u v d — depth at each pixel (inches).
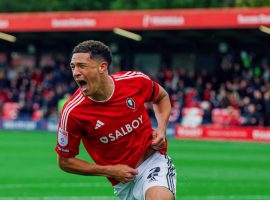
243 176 1518.2
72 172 661.3
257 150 2143.2
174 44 3075.8
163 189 647.8
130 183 679.1
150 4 3742.6
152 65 3147.1
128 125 656.4
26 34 3191.4
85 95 634.8
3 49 3454.7
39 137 2630.4
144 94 669.3
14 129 3058.6
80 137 657.0
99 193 1250.0
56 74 3225.9
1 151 2081.7
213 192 1273.4
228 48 2930.6
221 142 2455.7
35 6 4138.8
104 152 667.4
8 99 3203.7
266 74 2760.8
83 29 2913.4
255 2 3474.4
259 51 2881.4
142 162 676.7
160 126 683.4
